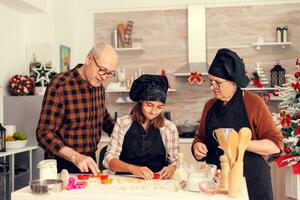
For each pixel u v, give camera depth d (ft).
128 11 16.47
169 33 16.21
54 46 14.76
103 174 6.61
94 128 7.82
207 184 5.18
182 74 15.07
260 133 6.55
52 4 14.71
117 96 16.35
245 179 6.29
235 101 6.68
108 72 7.00
